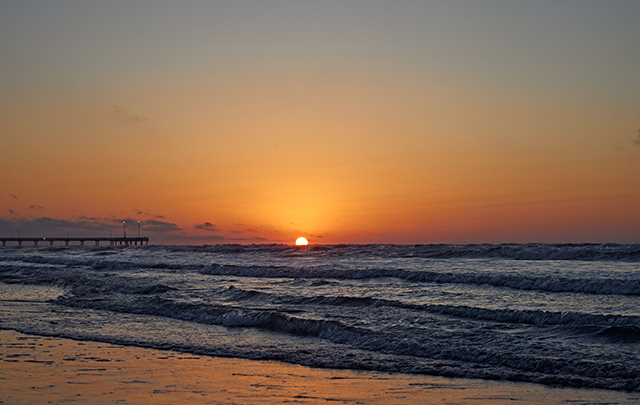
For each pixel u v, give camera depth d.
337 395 8.66
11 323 16.23
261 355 11.94
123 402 7.95
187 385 9.19
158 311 18.44
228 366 10.88
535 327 13.77
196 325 16.08
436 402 8.29
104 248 85.44
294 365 11.04
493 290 22.41
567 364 10.23
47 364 10.71
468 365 10.74
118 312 18.66
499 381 9.62
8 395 8.21
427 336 13.02
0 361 10.98
